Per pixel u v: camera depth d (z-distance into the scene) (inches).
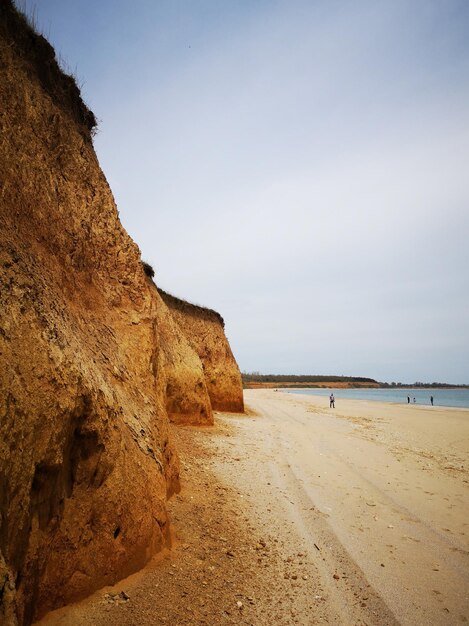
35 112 234.7
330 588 172.6
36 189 214.2
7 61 218.1
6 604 89.0
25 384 117.9
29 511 111.7
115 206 309.7
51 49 262.5
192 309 931.3
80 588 129.2
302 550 207.6
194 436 465.4
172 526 203.5
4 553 98.3
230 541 205.6
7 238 155.9
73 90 285.1
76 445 139.3
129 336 258.5
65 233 230.2
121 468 156.7
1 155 189.9
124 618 127.2
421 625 150.6
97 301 244.4
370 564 197.8
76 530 132.3
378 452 498.9
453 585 181.3
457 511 283.1
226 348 952.3
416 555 211.0
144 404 229.1
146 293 301.0
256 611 149.5
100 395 155.9
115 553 144.3
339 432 674.8
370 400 2659.9
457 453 536.7
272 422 759.1
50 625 115.0
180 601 144.5
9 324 124.1
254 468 362.0
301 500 287.0
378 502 295.4
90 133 308.5
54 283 189.9
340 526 244.8
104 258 274.7
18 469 107.3
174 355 577.6
